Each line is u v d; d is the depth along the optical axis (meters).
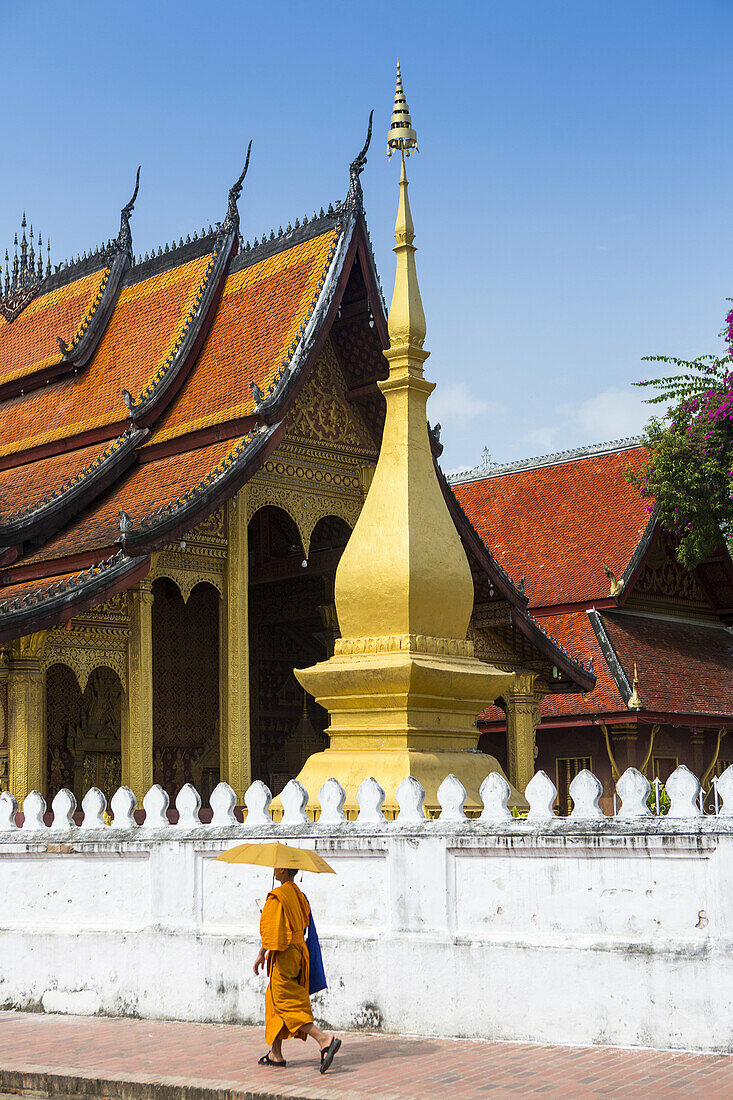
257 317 26.95
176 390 27.08
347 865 12.63
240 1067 10.98
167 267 30.52
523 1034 11.40
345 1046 11.61
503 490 46.47
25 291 34.53
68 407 30.03
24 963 14.52
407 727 14.94
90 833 14.32
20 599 21.34
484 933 11.81
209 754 30.98
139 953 13.70
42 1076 11.09
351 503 27.22
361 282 26.22
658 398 34.75
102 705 29.56
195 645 31.17
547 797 11.70
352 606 15.59
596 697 35.25
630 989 10.94
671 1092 9.33
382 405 27.25
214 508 23.19
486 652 29.33
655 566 40.19
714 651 40.09
